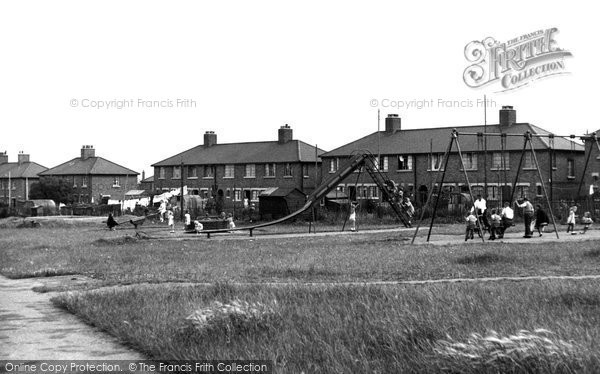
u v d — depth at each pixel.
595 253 23.39
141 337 11.08
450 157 71.88
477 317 10.94
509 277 18.06
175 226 63.09
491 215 34.53
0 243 40.66
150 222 72.38
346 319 11.18
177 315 12.65
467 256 23.02
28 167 120.25
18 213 92.50
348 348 9.55
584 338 9.07
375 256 25.17
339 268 21.34
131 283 19.06
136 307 13.79
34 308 15.11
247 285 16.39
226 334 10.74
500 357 8.01
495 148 68.44
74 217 81.25
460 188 71.06
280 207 66.50
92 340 11.58
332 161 82.25
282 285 16.31
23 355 10.55
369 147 79.12
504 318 10.84
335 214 60.94
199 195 93.31
